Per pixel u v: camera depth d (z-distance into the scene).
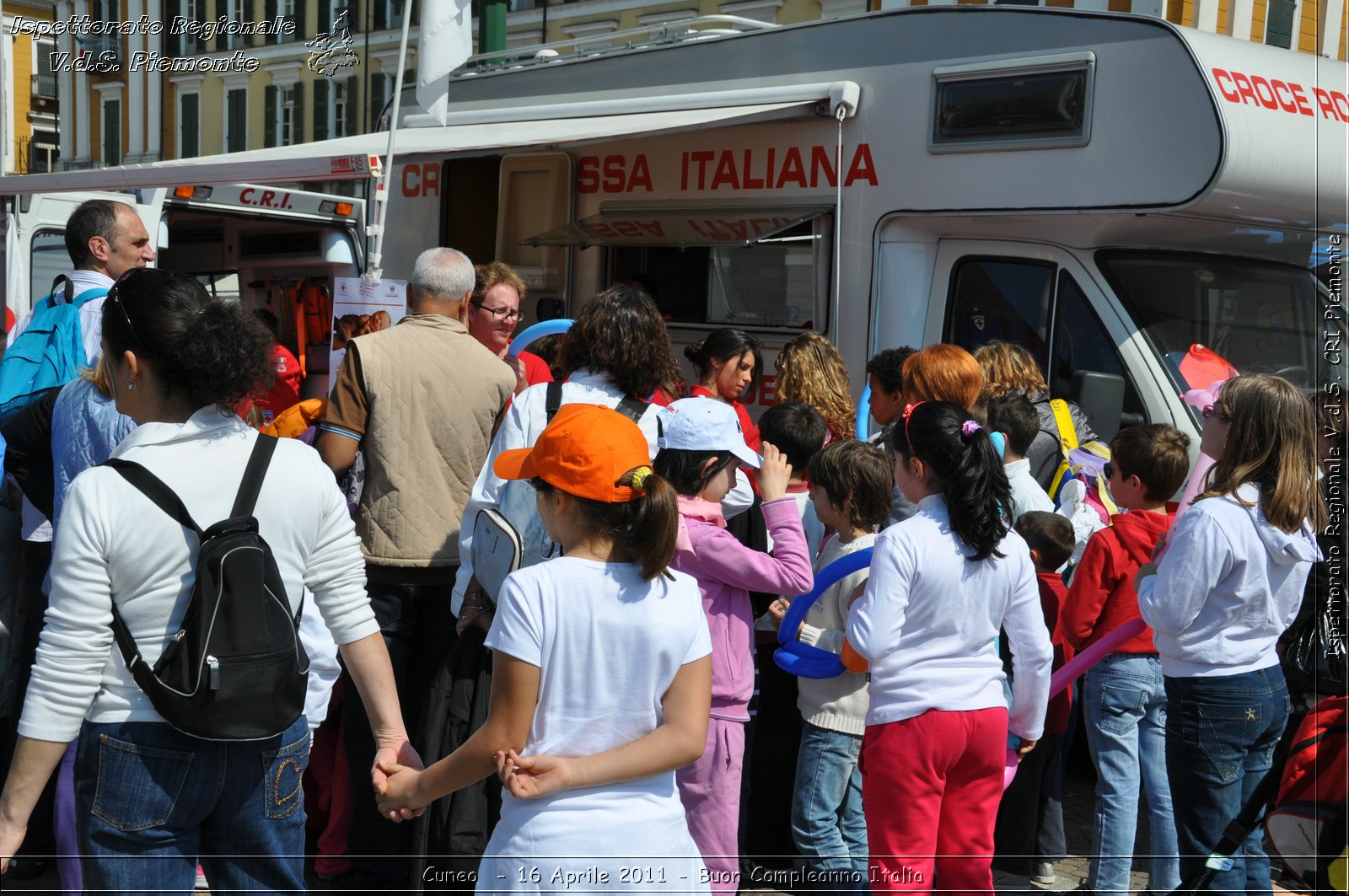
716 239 6.48
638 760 2.42
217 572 2.33
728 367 4.95
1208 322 5.84
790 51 6.31
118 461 2.40
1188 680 3.62
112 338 2.45
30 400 4.16
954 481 3.34
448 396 4.01
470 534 3.72
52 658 2.31
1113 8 15.55
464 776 2.48
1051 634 4.38
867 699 3.85
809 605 3.70
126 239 4.42
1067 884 4.45
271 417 8.00
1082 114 5.39
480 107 7.68
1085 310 5.61
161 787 2.39
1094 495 4.92
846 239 6.12
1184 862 3.65
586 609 2.45
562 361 3.89
